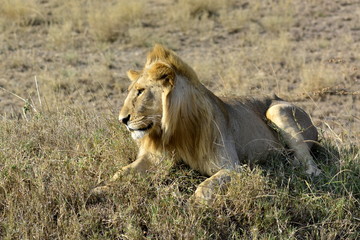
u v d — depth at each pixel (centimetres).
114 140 1002
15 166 846
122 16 2477
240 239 791
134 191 837
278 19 2464
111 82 1842
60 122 1127
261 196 848
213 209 832
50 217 788
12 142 995
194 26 2438
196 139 913
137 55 2148
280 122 1051
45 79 1848
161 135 908
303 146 1034
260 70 1947
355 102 1664
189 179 905
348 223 866
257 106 1089
